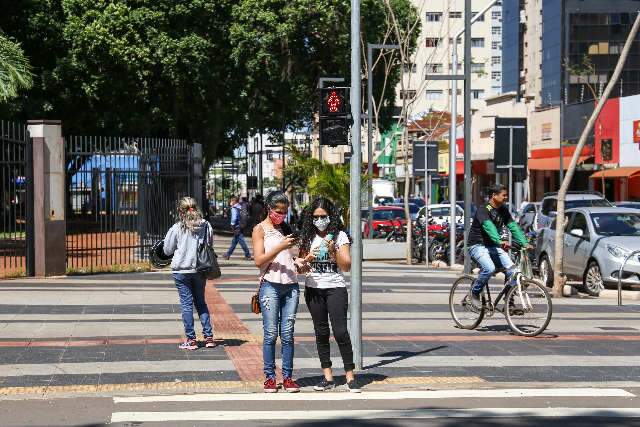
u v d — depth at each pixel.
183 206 13.16
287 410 9.58
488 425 8.98
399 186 95.50
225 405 9.81
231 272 26.77
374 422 9.05
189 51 44.56
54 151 23.81
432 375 11.58
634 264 21.36
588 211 23.45
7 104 37.03
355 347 11.82
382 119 58.81
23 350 12.92
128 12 43.97
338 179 31.39
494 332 15.26
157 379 11.09
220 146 67.44
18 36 42.81
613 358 12.89
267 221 10.55
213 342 13.37
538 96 105.88
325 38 48.91
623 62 20.98
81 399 10.04
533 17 113.75
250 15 46.72
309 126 59.88
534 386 11.02
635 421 9.23
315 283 10.59
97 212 27.28
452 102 32.19
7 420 9.04
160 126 48.72
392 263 34.38
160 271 26.03
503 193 14.81
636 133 52.16
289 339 10.55
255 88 49.97
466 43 28.31
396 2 48.59
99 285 21.84
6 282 22.31
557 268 22.22
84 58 43.72
